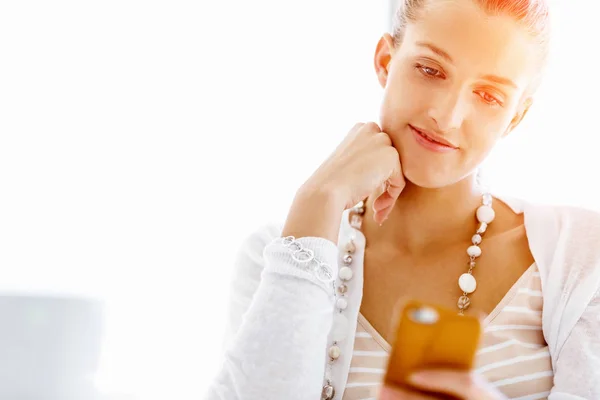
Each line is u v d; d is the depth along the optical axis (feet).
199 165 7.57
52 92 7.52
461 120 2.99
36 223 7.53
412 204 3.28
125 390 7.29
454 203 3.28
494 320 3.15
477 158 3.08
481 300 3.20
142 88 7.55
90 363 6.61
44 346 6.46
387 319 3.20
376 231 3.40
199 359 7.41
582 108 5.80
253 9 7.57
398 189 3.26
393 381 1.92
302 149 7.56
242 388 2.81
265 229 3.50
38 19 7.47
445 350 1.91
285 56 7.59
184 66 7.56
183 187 7.57
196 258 7.54
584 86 5.79
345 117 7.55
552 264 3.19
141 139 7.56
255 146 7.57
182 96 7.56
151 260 7.53
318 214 3.03
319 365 2.89
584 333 3.05
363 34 7.55
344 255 3.34
